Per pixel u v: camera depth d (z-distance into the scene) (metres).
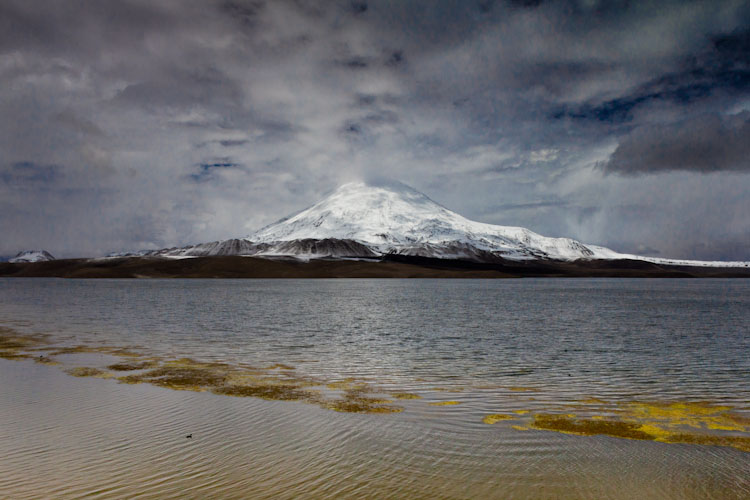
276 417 13.59
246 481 9.41
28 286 152.38
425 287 158.25
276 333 34.41
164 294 100.62
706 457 10.96
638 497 9.05
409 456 10.77
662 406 15.09
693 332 35.22
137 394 16.17
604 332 35.38
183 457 10.56
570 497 9.00
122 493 8.88
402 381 18.50
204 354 24.97
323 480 9.50
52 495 8.74
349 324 41.06
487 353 25.59
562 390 17.12
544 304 70.81
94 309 58.06
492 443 11.65
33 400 15.32
